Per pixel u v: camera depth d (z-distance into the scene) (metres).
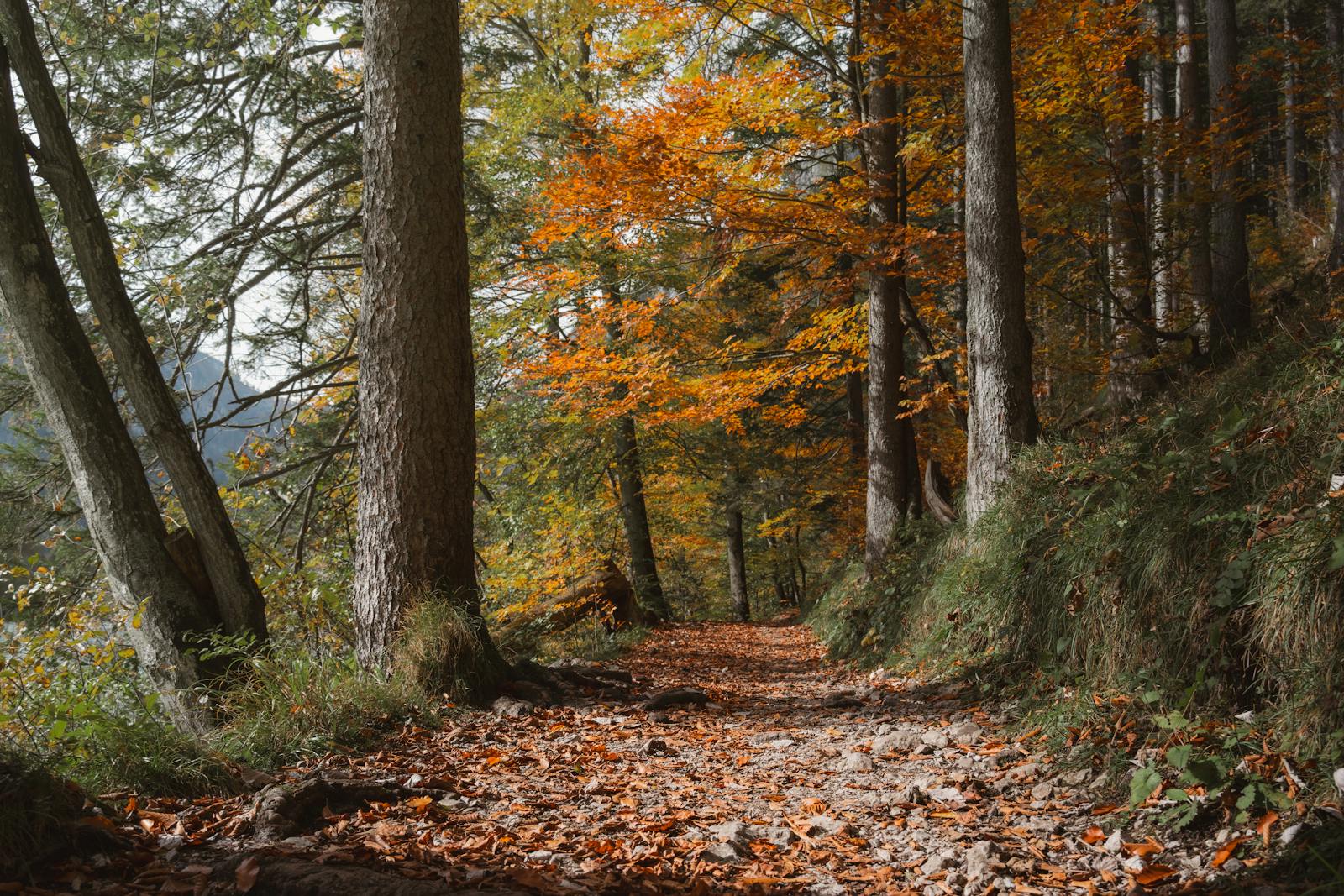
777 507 24.14
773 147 10.71
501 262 14.76
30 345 6.45
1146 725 4.05
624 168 9.73
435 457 6.48
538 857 3.34
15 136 6.45
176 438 6.75
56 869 3.00
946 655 7.04
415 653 6.18
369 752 5.00
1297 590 3.60
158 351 10.11
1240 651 3.98
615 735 5.71
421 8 6.41
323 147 11.51
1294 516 3.88
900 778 4.50
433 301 6.47
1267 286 15.14
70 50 8.69
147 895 2.87
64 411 6.50
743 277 17.00
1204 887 2.88
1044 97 10.92
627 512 18.94
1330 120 11.48
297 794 3.68
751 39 11.72
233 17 9.55
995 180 8.23
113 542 6.52
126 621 6.52
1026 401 8.10
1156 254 12.52
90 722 4.35
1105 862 3.21
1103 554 5.04
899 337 11.67
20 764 3.29
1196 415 6.12
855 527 19.58
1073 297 14.20
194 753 4.27
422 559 6.45
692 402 12.83
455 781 4.33
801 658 11.96
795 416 13.95
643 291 16.67
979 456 8.20
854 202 10.80
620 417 16.56
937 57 9.99
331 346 12.91
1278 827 3.02
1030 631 5.89
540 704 6.42
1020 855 3.33
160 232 10.34
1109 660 4.70
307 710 5.18
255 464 10.96
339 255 11.40
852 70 10.94
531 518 14.58
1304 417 4.45
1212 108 11.68
